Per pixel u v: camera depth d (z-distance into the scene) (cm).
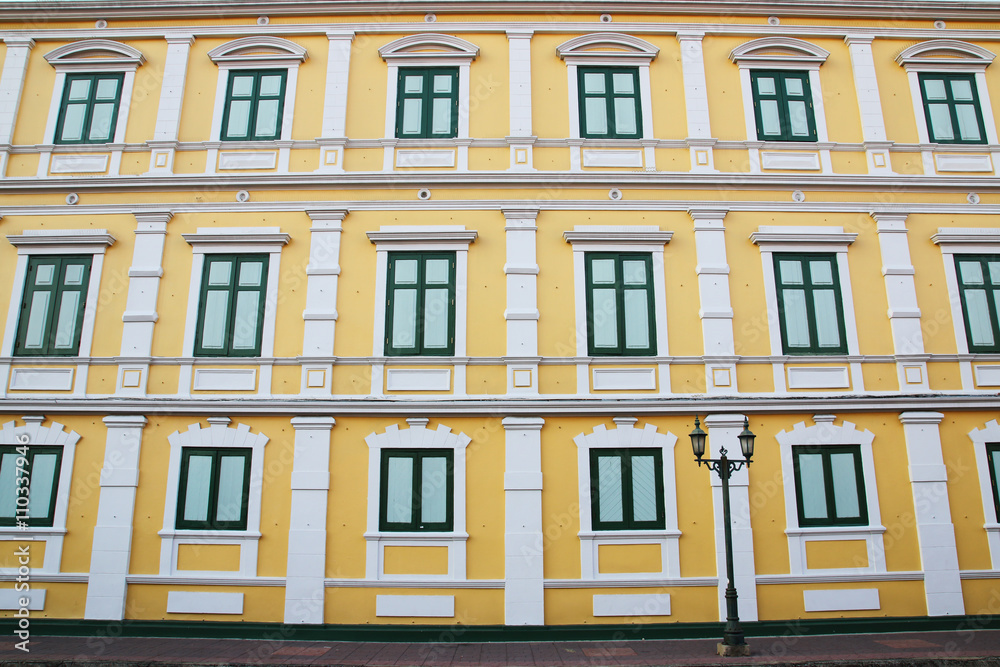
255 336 1315
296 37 1483
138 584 1200
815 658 1023
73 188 1378
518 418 1248
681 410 1256
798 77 1473
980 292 1352
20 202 1380
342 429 1255
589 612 1180
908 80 1475
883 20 1491
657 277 1333
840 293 1336
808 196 1384
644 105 1441
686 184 1372
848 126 1442
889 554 1217
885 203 1380
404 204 1361
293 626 1171
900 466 1253
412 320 1316
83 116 1454
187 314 1320
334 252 1341
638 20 1486
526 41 1467
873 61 1479
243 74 1470
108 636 1178
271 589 1195
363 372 1285
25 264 1348
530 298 1316
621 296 1331
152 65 1470
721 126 1434
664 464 1244
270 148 1415
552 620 1177
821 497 1240
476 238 1344
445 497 1234
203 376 1289
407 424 1256
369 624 1176
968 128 1459
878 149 1420
